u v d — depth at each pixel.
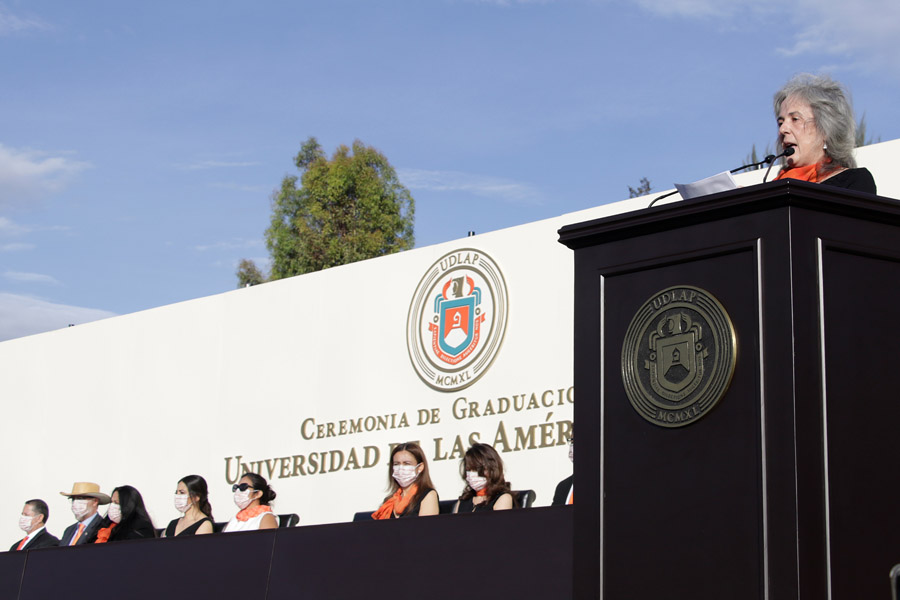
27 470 11.52
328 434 9.19
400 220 24.77
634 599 2.21
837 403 2.05
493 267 8.23
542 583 3.77
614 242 2.38
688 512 2.15
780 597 1.98
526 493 7.03
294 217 24.47
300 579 4.59
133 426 10.73
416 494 7.07
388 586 4.24
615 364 2.34
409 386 8.70
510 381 7.99
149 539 5.36
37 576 5.89
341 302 9.32
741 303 2.13
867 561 2.02
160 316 10.77
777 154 3.08
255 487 8.07
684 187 2.63
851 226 2.13
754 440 2.07
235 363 10.04
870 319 2.12
